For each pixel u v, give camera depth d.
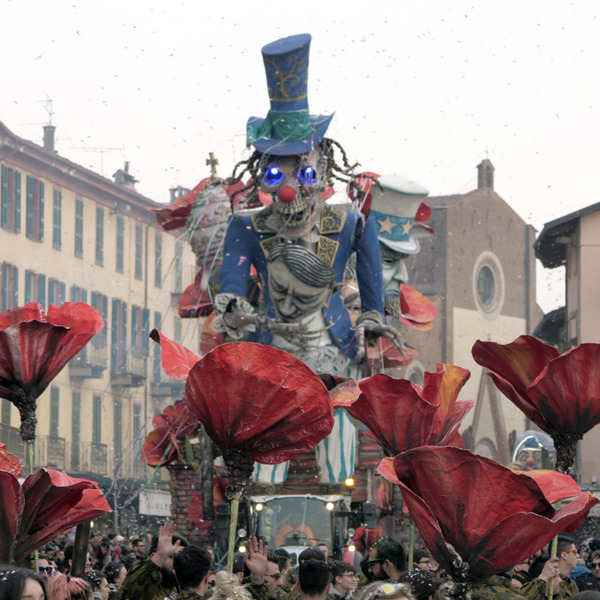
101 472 64.19
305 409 8.08
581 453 50.50
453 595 6.83
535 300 85.94
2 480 7.43
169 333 71.50
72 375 62.50
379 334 22.84
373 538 23.83
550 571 9.38
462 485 6.63
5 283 57.56
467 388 80.31
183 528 29.86
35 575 5.62
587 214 52.06
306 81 20.27
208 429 8.28
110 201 66.06
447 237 80.81
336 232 22.19
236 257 22.17
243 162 21.02
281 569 12.43
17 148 57.81
